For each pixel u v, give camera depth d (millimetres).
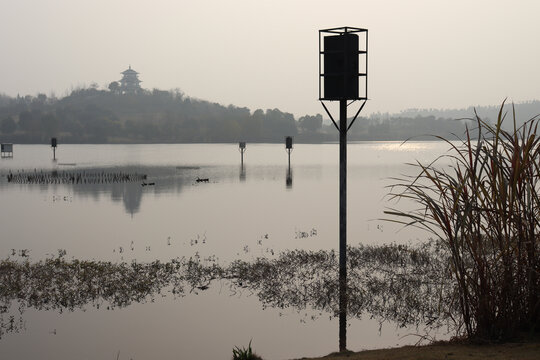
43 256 20391
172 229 26969
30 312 13609
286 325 12555
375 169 71500
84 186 50438
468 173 7559
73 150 176875
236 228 27219
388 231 26156
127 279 16656
